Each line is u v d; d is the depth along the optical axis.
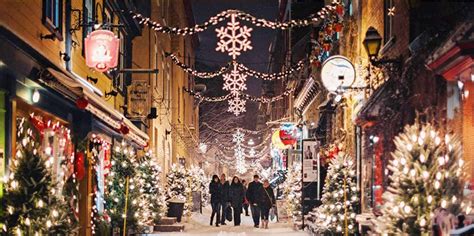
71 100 14.89
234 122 77.31
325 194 19.28
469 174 10.53
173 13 44.00
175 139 42.69
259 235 24.59
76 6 16.95
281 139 34.81
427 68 11.75
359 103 18.92
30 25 12.98
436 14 12.00
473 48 9.48
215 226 29.38
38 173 11.12
